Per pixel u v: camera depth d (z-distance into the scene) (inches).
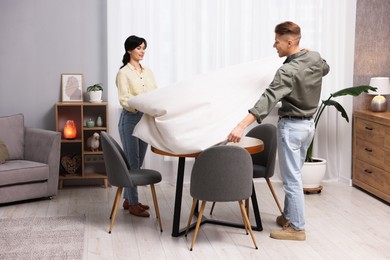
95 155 242.8
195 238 159.3
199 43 239.5
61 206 207.2
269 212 197.9
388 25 229.3
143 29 236.2
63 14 237.6
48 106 241.0
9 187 205.2
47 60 238.8
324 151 250.4
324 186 240.2
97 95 235.5
